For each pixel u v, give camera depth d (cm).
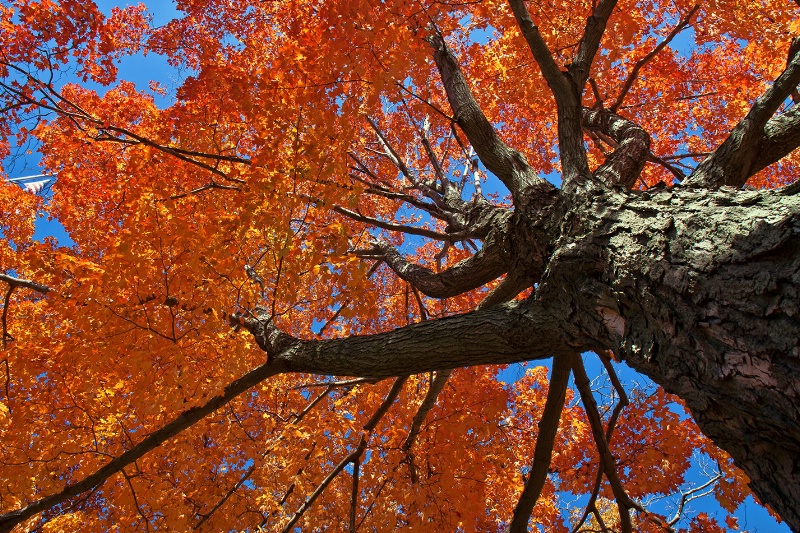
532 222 269
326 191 286
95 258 398
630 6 477
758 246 154
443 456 393
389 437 411
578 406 548
